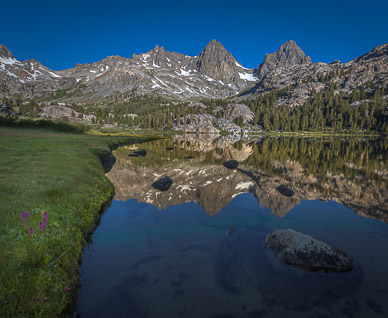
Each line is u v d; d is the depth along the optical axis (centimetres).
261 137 12862
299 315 579
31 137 4344
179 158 3953
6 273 551
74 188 1371
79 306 622
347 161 3531
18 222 809
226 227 1132
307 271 742
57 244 781
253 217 1268
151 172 2688
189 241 985
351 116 17550
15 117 6750
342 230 1088
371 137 12300
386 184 2061
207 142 8531
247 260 812
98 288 691
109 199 1642
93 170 1980
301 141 9081
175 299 641
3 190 1130
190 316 582
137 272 767
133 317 582
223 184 2092
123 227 1152
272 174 2544
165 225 1169
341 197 1664
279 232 930
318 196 1692
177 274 753
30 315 494
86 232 1036
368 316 574
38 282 569
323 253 786
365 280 707
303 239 841
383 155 4297
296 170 2791
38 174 1525
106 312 602
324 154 4531
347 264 763
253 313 589
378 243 959
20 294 516
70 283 670
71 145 3472
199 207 1459
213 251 895
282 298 639
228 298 641
